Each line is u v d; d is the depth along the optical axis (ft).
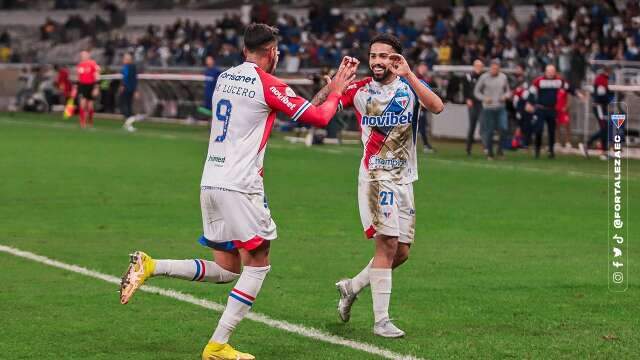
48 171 149.69
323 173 151.43
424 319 64.18
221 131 54.65
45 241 91.45
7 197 120.98
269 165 163.22
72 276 76.28
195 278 56.44
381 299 59.67
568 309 67.00
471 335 60.13
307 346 57.62
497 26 287.89
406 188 60.23
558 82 180.34
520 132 198.39
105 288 72.13
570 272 79.30
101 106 297.33
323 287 73.56
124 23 415.85
